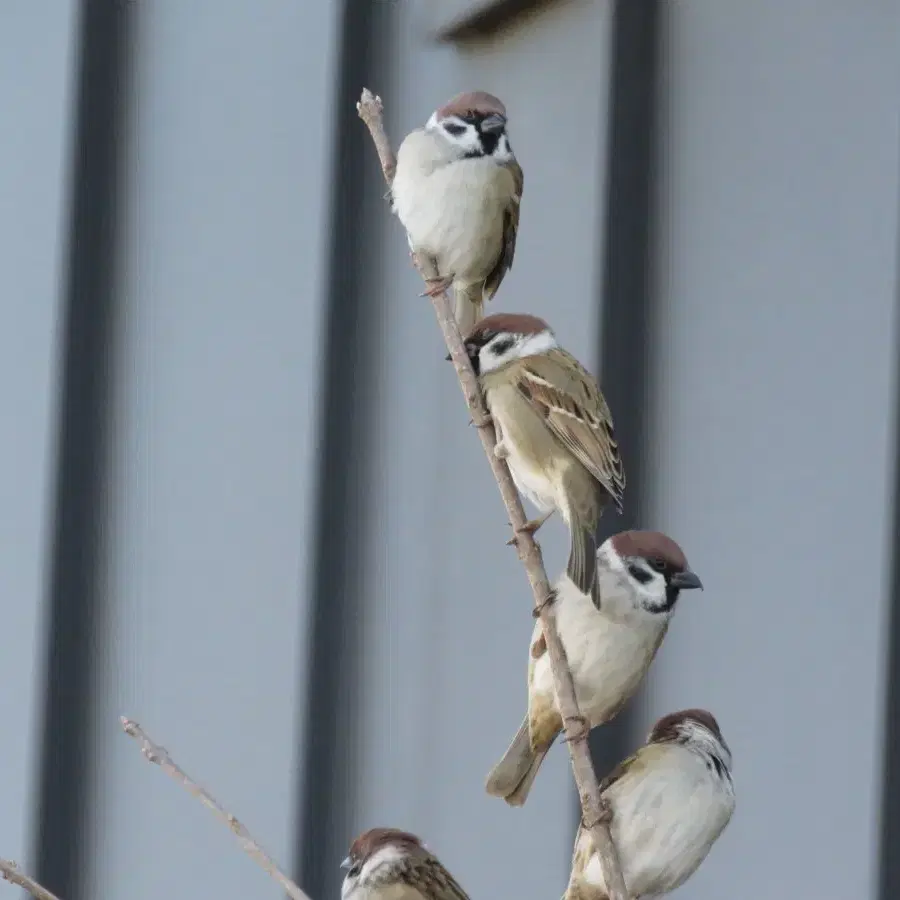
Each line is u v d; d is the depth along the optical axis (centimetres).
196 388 880
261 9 902
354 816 831
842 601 775
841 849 759
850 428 784
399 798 828
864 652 767
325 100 884
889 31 801
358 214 875
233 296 883
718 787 639
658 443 813
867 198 795
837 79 810
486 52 874
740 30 836
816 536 784
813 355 796
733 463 803
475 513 838
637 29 847
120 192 895
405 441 855
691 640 796
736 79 833
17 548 872
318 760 836
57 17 907
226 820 497
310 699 841
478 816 813
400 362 862
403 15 889
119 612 866
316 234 875
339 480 857
